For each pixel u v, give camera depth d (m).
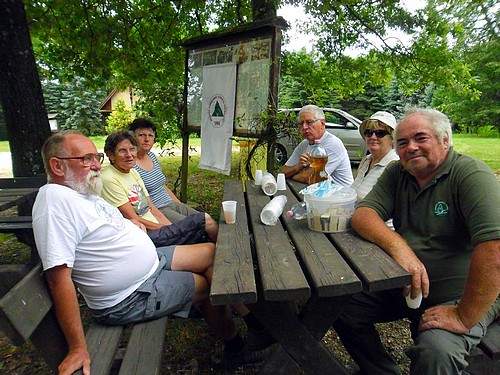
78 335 1.43
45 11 5.41
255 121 4.05
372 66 7.32
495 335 1.58
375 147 2.57
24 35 3.66
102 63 6.30
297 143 4.07
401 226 1.87
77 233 1.57
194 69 5.18
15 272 1.83
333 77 7.25
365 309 1.90
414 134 1.64
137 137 3.44
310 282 1.63
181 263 2.07
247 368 2.17
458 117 22.34
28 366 2.21
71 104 27.27
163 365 2.19
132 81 7.11
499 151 12.41
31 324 1.22
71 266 1.50
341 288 1.36
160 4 6.16
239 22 6.81
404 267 1.51
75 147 1.68
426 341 1.44
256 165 4.41
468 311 1.42
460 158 1.66
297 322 1.63
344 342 2.00
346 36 6.71
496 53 20.16
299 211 2.18
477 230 1.44
